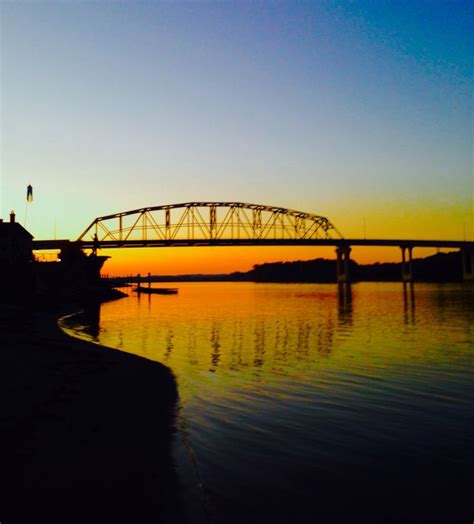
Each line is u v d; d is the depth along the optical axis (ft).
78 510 27.94
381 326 154.51
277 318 195.31
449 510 29.48
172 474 33.71
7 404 48.03
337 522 28.07
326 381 67.10
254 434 43.09
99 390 57.21
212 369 78.23
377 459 37.37
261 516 28.50
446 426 45.52
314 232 650.84
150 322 180.75
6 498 29.01
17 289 242.78
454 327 148.77
